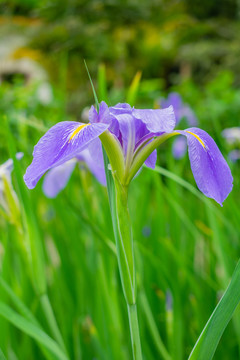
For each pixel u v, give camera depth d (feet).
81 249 2.25
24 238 1.76
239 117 4.66
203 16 11.19
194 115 3.68
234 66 8.80
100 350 2.06
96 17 9.92
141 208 2.44
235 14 11.23
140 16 10.05
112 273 2.05
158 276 2.30
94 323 2.20
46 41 9.59
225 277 1.95
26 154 2.07
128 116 1.40
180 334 2.05
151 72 9.66
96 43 9.26
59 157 1.32
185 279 2.29
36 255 1.73
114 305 2.05
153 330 1.98
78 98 7.64
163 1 10.29
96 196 2.40
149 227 2.59
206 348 1.36
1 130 2.56
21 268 2.19
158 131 1.36
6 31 10.91
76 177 2.61
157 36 9.76
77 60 9.43
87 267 2.27
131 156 1.39
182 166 2.71
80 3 9.85
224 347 2.13
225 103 4.72
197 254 2.78
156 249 2.35
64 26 9.54
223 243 2.04
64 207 2.25
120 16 9.98
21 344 2.29
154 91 6.12
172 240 2.39
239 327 1.85
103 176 2.02
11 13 11.13
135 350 1.39
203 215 2.62
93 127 1.35
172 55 9.55
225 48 9.45
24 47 9.78
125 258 1.37
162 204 2.35
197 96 5.61
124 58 9.51
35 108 4.66
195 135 1.43
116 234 1.38
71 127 1.38
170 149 3.01
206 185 1.37
